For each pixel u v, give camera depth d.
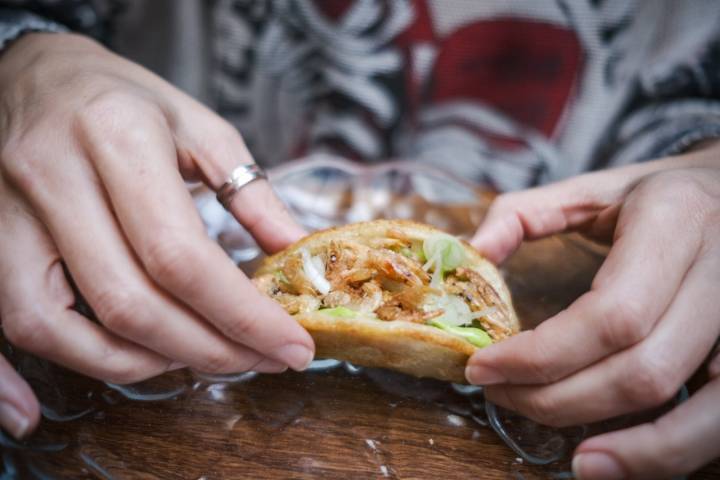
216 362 0.23
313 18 0.40
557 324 0.22
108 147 0.22
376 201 0.35
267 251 0.27
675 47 0.38
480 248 0.28
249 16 0.41
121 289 0.21
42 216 0.22
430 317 0.24
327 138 0.44
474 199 0.36
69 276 0.27
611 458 0.21
